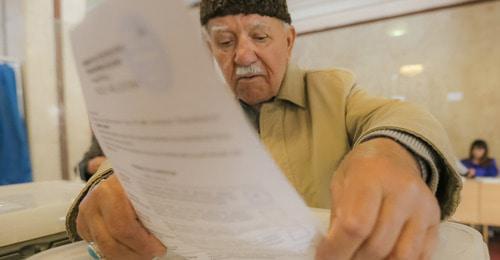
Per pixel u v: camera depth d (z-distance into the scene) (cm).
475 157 318
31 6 231
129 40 16
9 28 238
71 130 251
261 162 16
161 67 15
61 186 71
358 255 22
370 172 23
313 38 390
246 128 15
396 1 342
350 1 355
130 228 29
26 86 232
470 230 41
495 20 315
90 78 20
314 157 53
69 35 21
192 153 17
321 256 22
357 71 372
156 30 15
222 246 25
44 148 239
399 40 352
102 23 17
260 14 49
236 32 50
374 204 21
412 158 28
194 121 16
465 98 331
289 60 58
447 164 30
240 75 52
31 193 63
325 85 56
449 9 330
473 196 270
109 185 31
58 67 244
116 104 19
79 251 43
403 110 36
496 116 320
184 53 14
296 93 56
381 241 21
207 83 14
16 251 49
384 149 27
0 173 217
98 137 25
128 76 17
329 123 52
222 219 21
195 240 26
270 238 22
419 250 23
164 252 32
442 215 32
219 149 16
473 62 326
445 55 335
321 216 37
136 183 23
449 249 36
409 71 350
